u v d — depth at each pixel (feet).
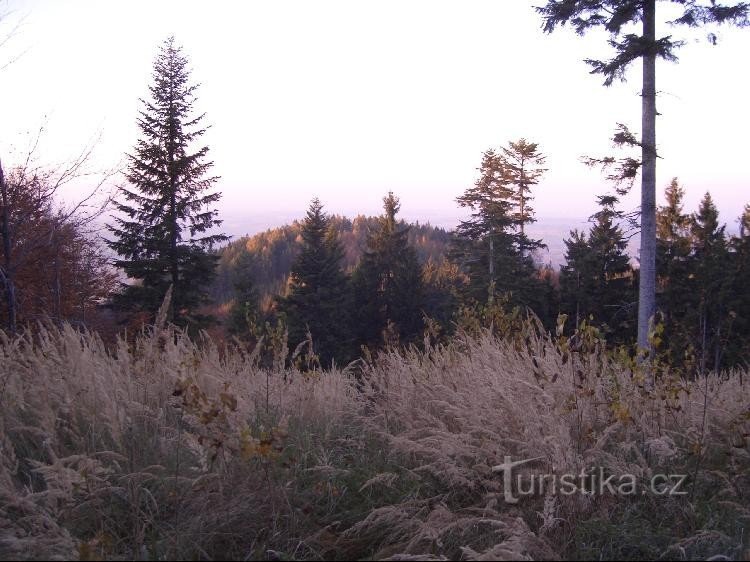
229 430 13.25
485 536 11.54
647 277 39.37
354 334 135.23
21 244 31.76
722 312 86.79
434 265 182.91
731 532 11.89
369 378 20.95
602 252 100.63
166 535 10.78
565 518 12.07
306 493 12.57
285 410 16.60
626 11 37.14
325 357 113.91
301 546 11.08
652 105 38.04
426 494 13.08
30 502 10.55
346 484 13.32
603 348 16.60
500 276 103.50
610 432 14.42
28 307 38.86
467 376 17.49
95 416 13.25
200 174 81.30
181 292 77.71
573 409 14.42
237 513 11.43
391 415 17.33
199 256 79.30
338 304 123.44
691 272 98.27
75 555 9.77
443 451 13.08
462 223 116.78
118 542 10.67
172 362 16.12
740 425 15.47
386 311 141.38
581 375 14.53
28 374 15.48
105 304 74.90
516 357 18.72
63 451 12.87
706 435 15.05
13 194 30.81
